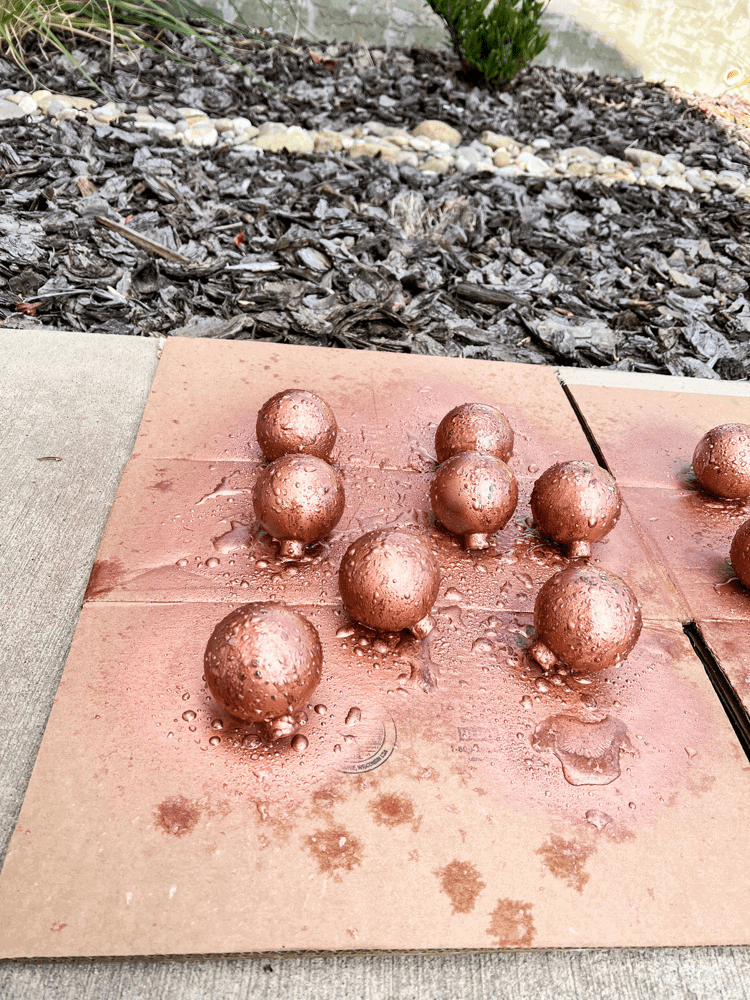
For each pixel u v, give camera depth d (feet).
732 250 4.71
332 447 2.23
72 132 4.62
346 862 1.44
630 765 1.65
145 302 3.57
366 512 2.18
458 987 1.39
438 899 1.41
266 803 1.51
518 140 5.82
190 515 2.09
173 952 1.31
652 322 3.98
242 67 5.97
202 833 1.45
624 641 1.73
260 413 2.17
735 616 2.02
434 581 1.78
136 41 5.88
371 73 6.38
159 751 1.57
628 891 1.45
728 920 1.44
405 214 4.53
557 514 2.05
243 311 3.60
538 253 4.45
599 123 6.29
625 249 4.60
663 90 7.09
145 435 2.34
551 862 1.48
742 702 1.79
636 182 5.43
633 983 1.42
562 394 2.81
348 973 1.39
